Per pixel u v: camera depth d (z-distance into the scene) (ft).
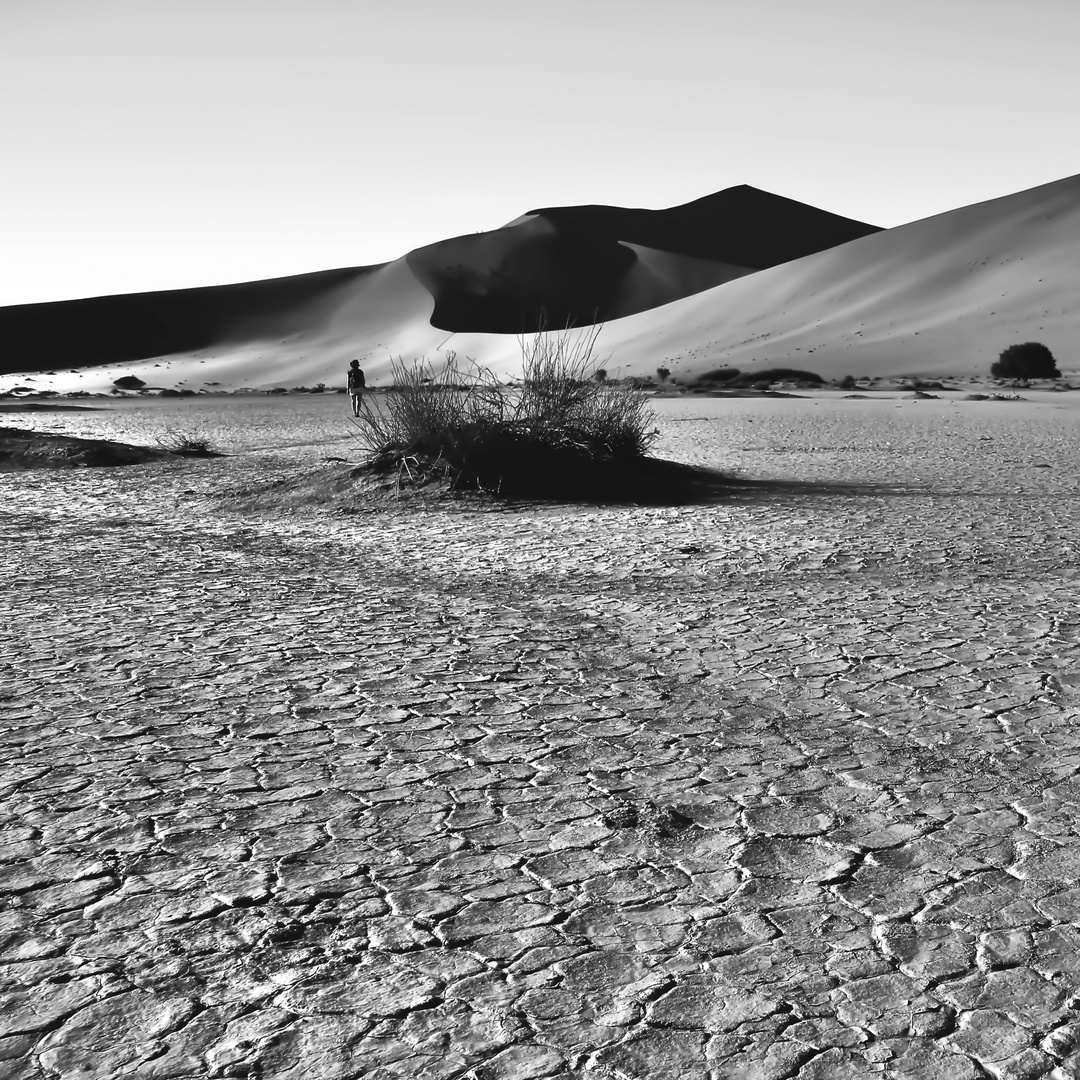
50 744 16.34
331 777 15.11
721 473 57.36
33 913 11.53
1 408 187.01
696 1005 9.91
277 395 295.07
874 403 161.99
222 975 10.40
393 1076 9.00
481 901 11.75
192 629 23.54
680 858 12.71
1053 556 31.04
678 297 652.89
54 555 34.22
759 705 18.10
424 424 51.13
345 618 24.67
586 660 20.90
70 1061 9.21
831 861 12.60
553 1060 9.18
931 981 10.24
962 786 14.66
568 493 48.60
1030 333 366.63
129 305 609.42
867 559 31.01
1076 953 10.68
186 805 14.17
